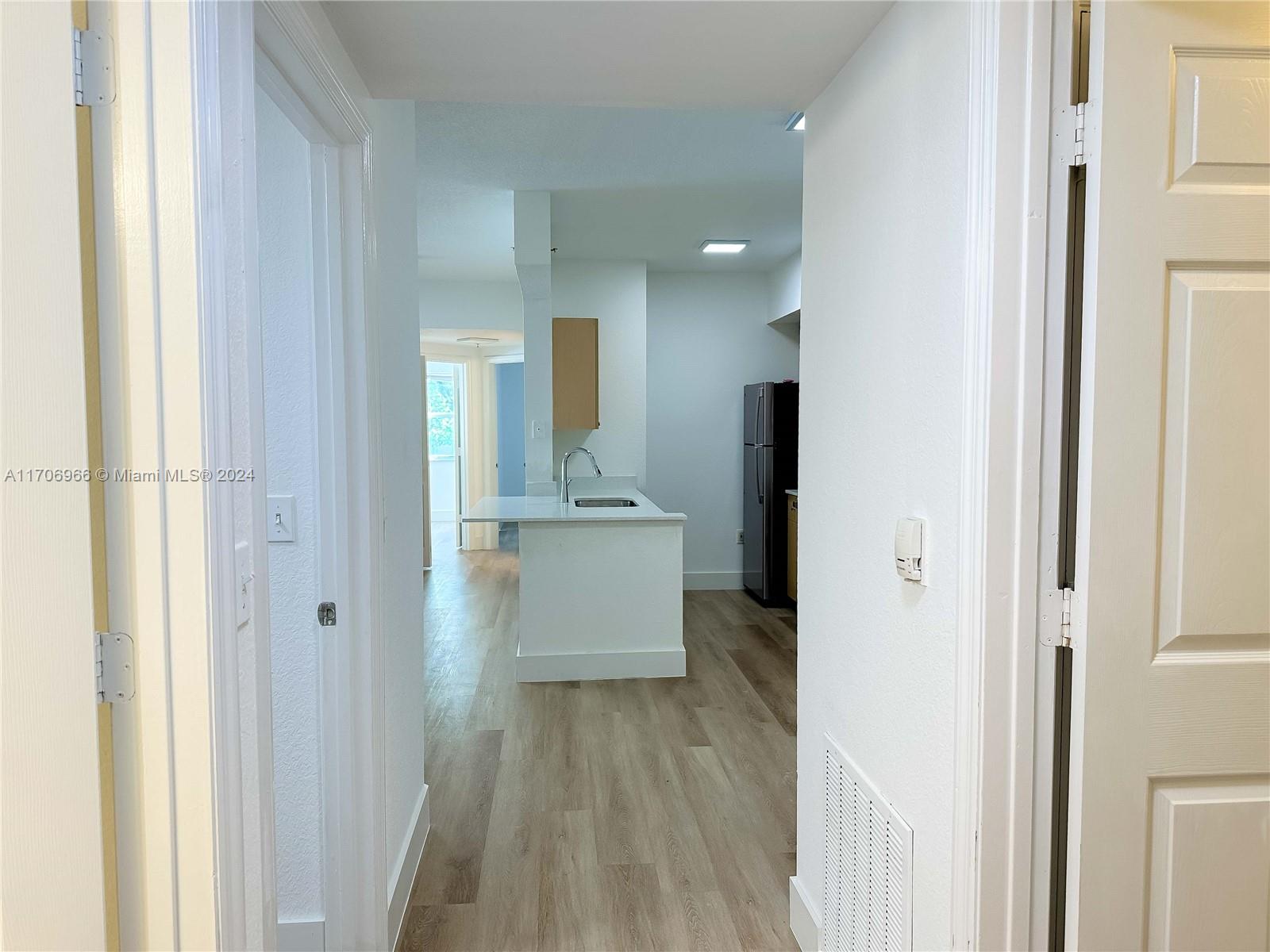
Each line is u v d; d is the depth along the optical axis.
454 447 8.55
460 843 2.55
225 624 1.06
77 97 0.98
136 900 1.06
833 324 1.83
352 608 1.83
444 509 9.70
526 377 4.88
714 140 3.29
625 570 4.24
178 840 1.06
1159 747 1.19
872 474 1.60
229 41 1.08
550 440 4.93
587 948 2.04
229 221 1.09
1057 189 1.17
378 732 1.88
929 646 1.36
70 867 1.02
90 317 1.00
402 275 2.29
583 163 3.59
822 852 1.92
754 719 3.65
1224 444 1.17
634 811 2.77
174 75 1.00
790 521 5.71
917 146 1.39
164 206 1.01
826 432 1.88
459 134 3.22
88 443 1.00
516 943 2.06
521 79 1.79
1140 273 1.15
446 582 6.84
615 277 5.80
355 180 1.77
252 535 1.16
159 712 1.04
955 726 1.25
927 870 1.37
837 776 1.81
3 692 0.99
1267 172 1.16
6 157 0.95
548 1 1.44
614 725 3.57
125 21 0.99
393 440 2.13
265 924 1.20
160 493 1.03
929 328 1.35
